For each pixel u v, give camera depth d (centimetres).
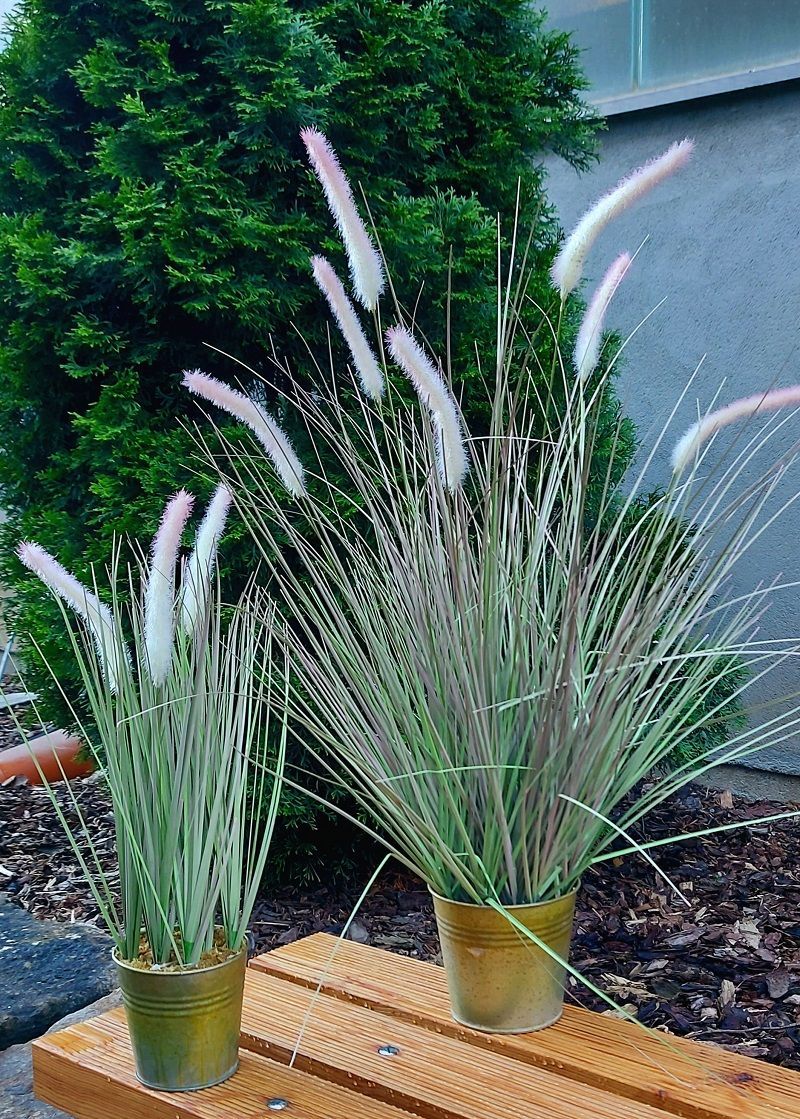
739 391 372
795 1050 190
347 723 136
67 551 262
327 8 260
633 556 139
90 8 262
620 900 266
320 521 148
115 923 122
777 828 323
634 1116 106
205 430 262
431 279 265
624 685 125
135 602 132
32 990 208
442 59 274
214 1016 114
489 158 285
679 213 382
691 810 344
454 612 129
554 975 124
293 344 267
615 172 399
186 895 116
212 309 254
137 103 246
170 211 247
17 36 274
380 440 252
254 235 249
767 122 359
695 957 232
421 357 122
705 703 292
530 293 271
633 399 396
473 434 268
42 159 271
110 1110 119
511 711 127
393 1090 112
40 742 390
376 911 260
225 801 124
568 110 319
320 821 269
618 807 318
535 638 129
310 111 250
